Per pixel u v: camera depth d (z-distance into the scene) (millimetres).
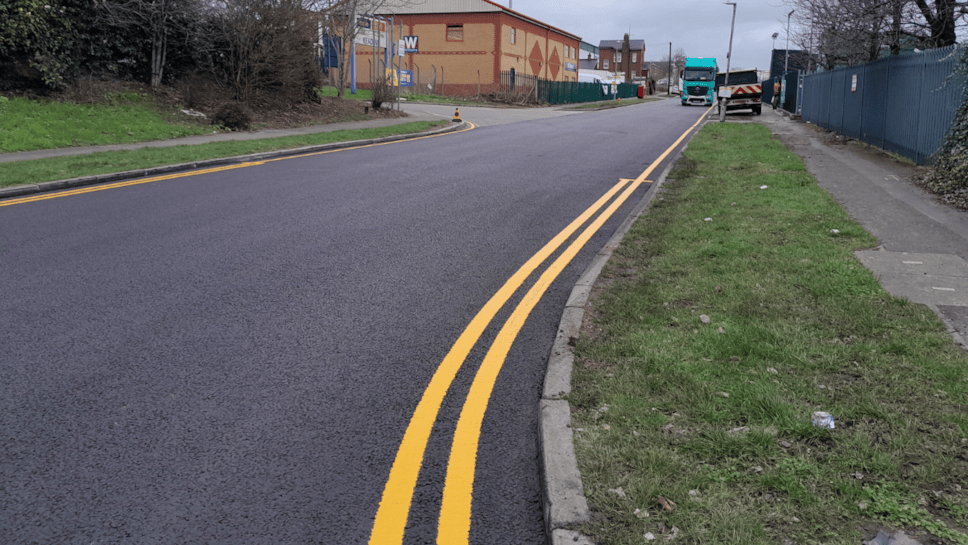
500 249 7324
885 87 16422
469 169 13273
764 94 58000
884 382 3764
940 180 10586
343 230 8008
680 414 3463
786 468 2959
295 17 22562
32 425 3553
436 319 5215
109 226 8078
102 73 19969
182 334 4820
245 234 7754
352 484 3088
